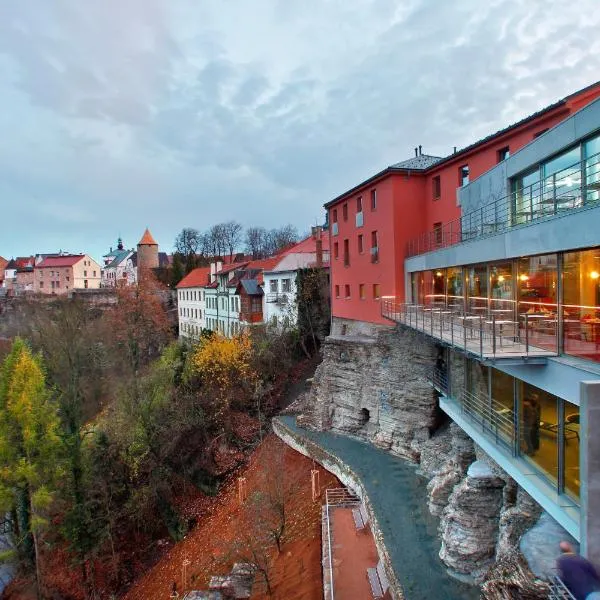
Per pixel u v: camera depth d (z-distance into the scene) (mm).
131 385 33031
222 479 30031
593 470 8219
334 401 28078
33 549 26391
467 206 21297
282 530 19953
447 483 17547
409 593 13422
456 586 13688
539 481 11438
